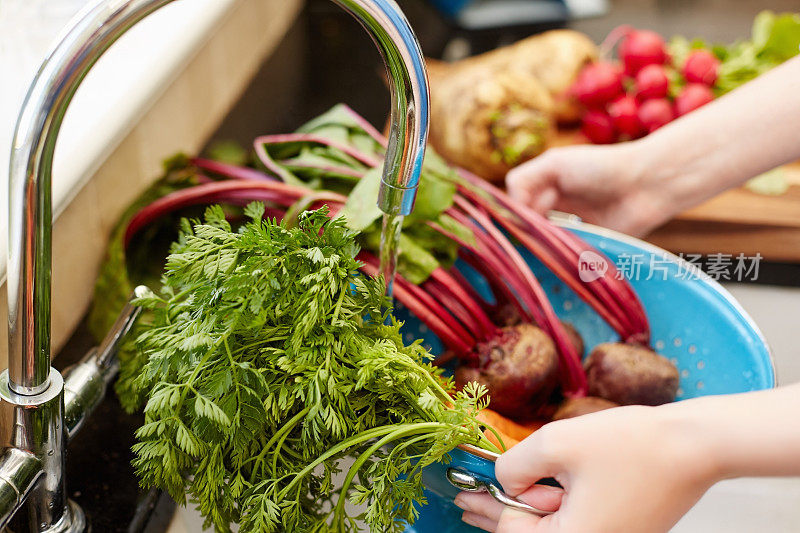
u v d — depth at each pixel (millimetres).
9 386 445
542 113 938
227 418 424
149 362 464
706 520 642
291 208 671
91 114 728
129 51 816
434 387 489
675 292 689
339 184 751
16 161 377
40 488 487
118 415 680
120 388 547
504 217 731
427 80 430
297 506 452
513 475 453
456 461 477
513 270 691
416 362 503
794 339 819
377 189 653
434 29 1242
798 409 398
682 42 1088
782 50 1021
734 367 644
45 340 431
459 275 708
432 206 675
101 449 651
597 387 667
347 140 799
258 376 434
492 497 490
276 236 455
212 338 442
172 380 465
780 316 834
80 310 742
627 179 791
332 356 458
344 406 456
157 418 467
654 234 890
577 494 432
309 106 1061
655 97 1009
